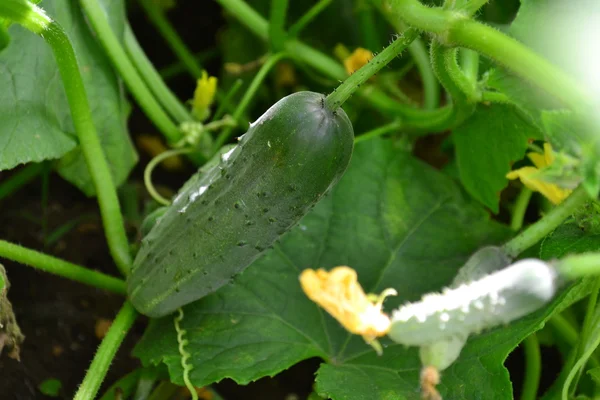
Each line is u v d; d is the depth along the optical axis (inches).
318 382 23.7
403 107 28.6
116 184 27.1
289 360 24.6
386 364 24.5
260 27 30.1
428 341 20.7
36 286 28.3
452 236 26.9
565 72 21.1
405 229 27.0
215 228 23.0
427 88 29.5
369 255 26.6
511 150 25.8
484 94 25.4
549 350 28.5
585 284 23.3
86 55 26.8
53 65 25.8
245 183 22.6
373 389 23.7
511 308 20.5
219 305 25.5
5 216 29.7
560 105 22.1
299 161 22.1
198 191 23.5
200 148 28.7
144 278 24.3
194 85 35.9
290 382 28.5
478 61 25.8
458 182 28.5
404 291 26.3
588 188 20.5
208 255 23.3
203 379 24.2
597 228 23.2
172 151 28.3
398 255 26.7
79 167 27.3
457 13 21.4
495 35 21.1
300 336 25.2
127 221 29.9
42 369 27.1
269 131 22.3
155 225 24.5
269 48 30.2
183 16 37.5
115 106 27.1
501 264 22.6
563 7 22.0
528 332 22.8
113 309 28.4
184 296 24.0
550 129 20.9
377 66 22.1
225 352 24.7
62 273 25.4
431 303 20.6
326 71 29.9
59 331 27.8
